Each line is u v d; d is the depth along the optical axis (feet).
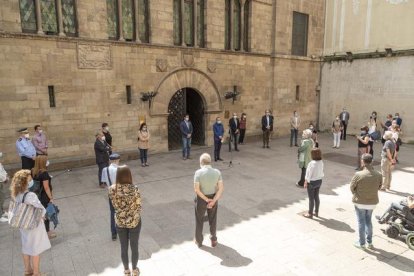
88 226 23.61
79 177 35.86
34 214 15.85
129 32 43.04
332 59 66.44
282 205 27.66
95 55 39.17
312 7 63.41
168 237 21.86
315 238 21.63
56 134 37.70
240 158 45.60
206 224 23.90
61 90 37.40
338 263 18.67
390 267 18.29
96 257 19.35
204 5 48.52
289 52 60.75
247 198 29.40
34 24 35.88
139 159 44.19
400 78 57.16
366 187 19.29
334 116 68.13
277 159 45.03
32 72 35.27
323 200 28.66
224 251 19.94
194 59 47.85
